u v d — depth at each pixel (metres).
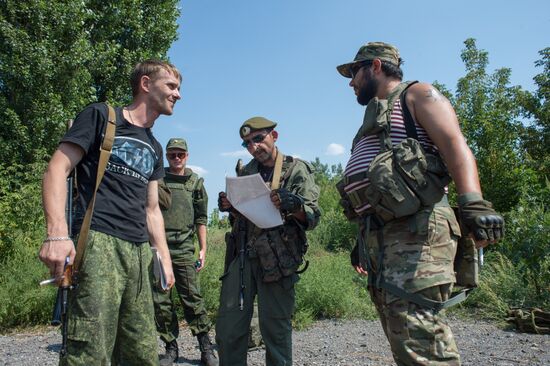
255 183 3.31
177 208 4.78
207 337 4.73
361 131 2.39
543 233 7.07
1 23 12.34
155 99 2.78
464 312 6.88
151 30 16.89
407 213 2.05
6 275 7.34
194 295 4.73
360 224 2.34
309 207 3.47
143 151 2.69
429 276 2.01
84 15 13.97
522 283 6.95
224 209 3.67
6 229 8.34
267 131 3.65
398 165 2.08
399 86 2.32
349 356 4.79
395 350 2.06
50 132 13.18
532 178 11.15
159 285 2.91
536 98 16.55
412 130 2.20
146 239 2.70
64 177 2.38
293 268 3.38
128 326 2.59
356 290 7.80
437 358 1.98
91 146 2.52
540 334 5.61
